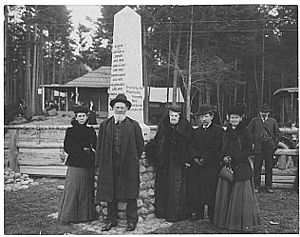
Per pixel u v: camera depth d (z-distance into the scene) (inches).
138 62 249.6
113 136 216.7
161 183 235.1
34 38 1229.7
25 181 354.9
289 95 718.5
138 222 229.3
